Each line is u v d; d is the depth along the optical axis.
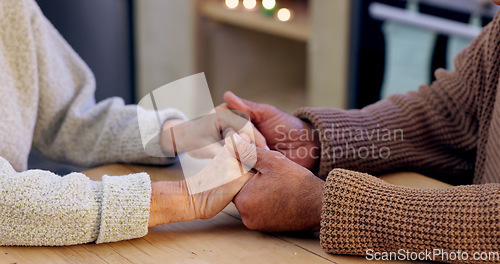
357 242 1.40
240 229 1.49
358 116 1.66
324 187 1.42
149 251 1.43
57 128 1.76
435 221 1.37
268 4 3.28
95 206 1.43
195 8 3.41
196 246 1.44
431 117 1.67
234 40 3.63
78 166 1.75
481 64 1.62
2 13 1.62
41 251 1.43
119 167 1.69
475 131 1.66
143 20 3.29
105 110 1.75
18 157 1.62
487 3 2.60
